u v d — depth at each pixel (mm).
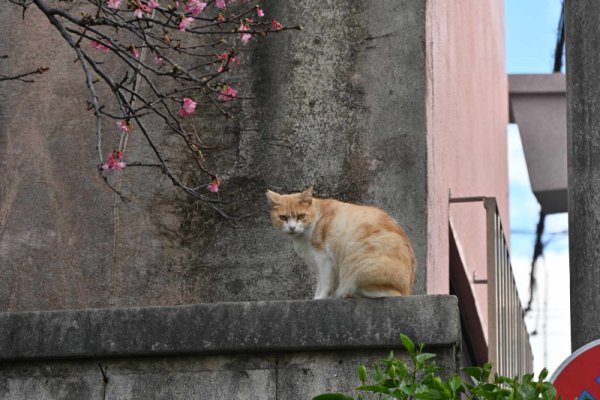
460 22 14375
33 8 12750
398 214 11281
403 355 8305
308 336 8453
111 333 8727
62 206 12188
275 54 12055
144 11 9359
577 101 8703
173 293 11711
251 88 12039
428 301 8359
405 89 11602
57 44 12625
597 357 7363
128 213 12039
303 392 8445
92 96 8914
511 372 13531
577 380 7355
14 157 12398
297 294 11438
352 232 9328
